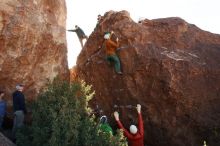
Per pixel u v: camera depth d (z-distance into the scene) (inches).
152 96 490.3
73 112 368.5
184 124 483.2
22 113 402.9
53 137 339.3
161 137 487.8
